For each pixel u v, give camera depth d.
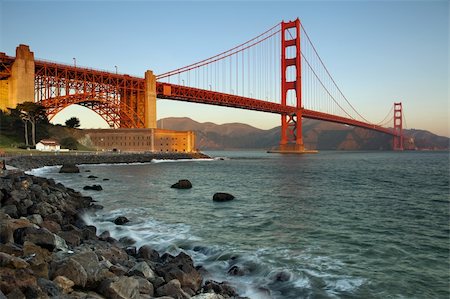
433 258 13.12
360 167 80.00
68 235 11.88
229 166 82.12
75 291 7.39
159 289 8.36
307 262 12.55
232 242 15.29
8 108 89.44
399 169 72.75
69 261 7.81
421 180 47.25
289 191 34.47
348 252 13.84
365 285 10.54
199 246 14.62
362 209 23.98
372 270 11.79
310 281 10.81
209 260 13.05
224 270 11.95
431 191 34.72
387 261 12.74
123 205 25.20
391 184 41.88
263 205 25.62
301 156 172.00
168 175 52.97
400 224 19.11
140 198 28.77
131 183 40.31
